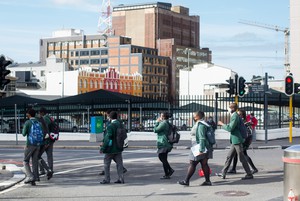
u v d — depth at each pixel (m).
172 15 174.75
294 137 36.81
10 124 41.47
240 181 13.49
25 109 35.50
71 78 115.75
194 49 165.88
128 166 17.73
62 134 36.06
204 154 12.64
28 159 13.37
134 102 35.06
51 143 14.54
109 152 13.27
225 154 22.95
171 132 14.22
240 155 13.71
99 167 17.64
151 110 38.41
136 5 176.25
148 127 37.66
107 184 13.29
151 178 14.48
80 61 154.25
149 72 145.75
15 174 15.66
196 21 186.75
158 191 11.99
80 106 42.31
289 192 8.27
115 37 146.88
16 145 31.00
